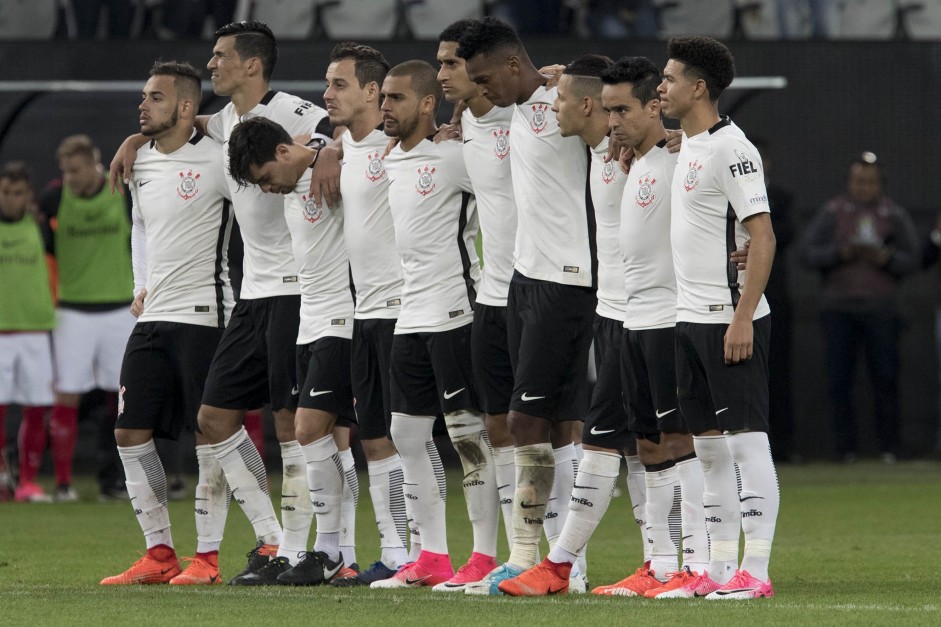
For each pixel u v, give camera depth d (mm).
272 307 25922
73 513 39844
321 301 25484
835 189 55688
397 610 21203
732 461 22672
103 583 25812
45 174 49312
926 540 32625
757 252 21656
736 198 21812
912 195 55969
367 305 25344
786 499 43031
